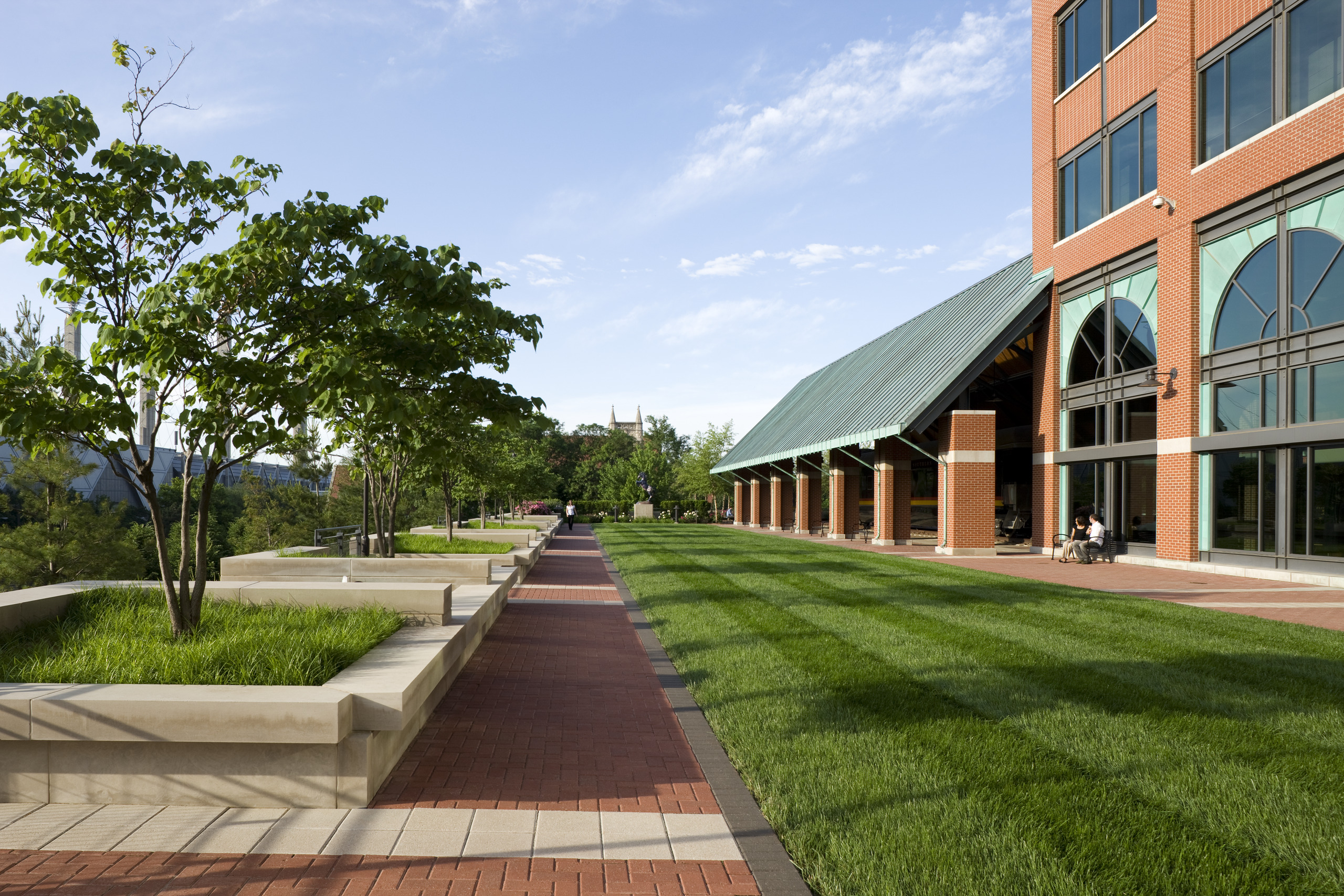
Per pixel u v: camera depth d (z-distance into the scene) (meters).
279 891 3.90
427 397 7.79
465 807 5.02
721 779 5.54
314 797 4.96
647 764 5.89
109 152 6.29
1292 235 17.58
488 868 4.19
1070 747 5.98
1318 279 16.92
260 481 44.81
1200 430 20.11
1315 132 16.77
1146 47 22.11
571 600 14.86
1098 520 24.05
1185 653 9.20
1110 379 23.50
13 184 6.35
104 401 6.05
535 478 40.66
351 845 4.43
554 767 5.80
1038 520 26.84
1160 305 21.31
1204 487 20.06
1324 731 6.36
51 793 4.91
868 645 9.85
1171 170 20.97
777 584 16.41
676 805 5.11
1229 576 18.72
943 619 11.73
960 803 4.97
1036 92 27.52
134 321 5.93
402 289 6.74
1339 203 16.41
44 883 3.94
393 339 6.88
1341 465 16.44
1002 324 25.33
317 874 4.09
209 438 6.68
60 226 6.40
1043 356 26.75
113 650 6.18
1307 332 17.05
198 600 7.10
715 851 4.44
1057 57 26.64
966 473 25.36
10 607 7.57
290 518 43.88
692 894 3.96
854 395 36.16
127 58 7.14
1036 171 27.48
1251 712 6.85
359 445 13.66
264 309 6.62
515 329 7.41
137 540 42.03
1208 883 4.01
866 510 48.09
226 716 4.83
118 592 8.66
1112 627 11.04
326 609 7.99
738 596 14.60
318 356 7.18
